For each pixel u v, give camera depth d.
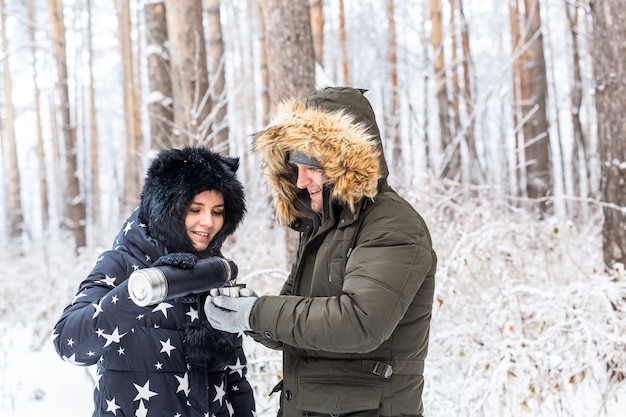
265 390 3.80
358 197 1.70
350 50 19.02
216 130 6.32
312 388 1.73
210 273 1.64
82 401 4.49
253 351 3.81
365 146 1.70
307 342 1.60
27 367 5.50
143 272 1.51
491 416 3.24
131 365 1.80
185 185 1.82
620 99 4.04
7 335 7.00
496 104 12.97
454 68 13.25
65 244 14.56
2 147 24.62
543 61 11.48
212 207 1.91
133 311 1.65
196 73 5.88
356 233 1.71
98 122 27.38
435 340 3.66
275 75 4.79
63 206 21.59
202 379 1.86
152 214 1.84
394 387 1.72
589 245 4.26
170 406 1.81
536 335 3.60
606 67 4.10
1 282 9.27
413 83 13.74
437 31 10.59
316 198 1.87
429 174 5.24
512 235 4.28
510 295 3.43
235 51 21.03
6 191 24.41
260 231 5.51
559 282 4.21
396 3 18.11
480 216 4.63
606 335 3.18
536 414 3.12
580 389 3.60
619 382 3.35
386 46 16.22
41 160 20.69
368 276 1.61
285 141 1.76
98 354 1.71
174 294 1.55
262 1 4.89
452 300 3.56
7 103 19.12
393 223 1.68
